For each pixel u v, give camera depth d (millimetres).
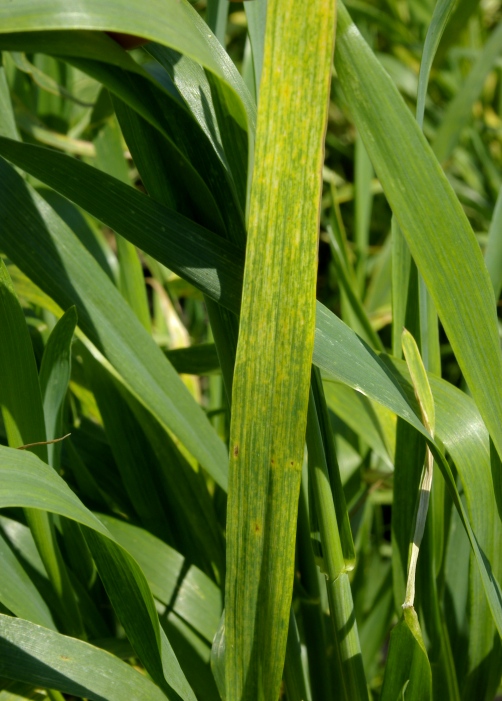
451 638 414
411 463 386
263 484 306
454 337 316
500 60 1033
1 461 306
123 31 271
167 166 338
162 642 339
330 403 441
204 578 406
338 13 300
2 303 323
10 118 408
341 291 515
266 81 281
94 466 444
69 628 379
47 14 269
